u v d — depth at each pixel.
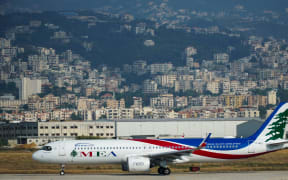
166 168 179.75
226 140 185.00
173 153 176.00
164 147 181.00
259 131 186.75
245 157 185.50
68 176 174.38
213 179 161.88
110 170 198.50
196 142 183.00
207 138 175.62
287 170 191.12
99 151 180.12
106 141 182.88
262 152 185.62
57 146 181.00
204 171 190.62
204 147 182.50
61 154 179.88
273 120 186.88
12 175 180.38
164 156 178.25
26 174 185.00
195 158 183.00
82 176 173.75
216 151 183.12
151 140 182.62
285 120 186.88
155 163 182.38
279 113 187.12
